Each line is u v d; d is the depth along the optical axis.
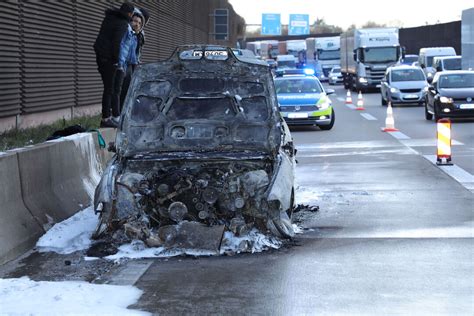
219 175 8.66
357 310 6.20
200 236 8.19
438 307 6.24
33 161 9.02
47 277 7.36
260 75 9.45
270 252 8.20
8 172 8.29
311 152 17.92
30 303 6.26
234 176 8.53
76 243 8.51
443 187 12.39
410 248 8.30
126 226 8.30
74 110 19.19
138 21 14.20
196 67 9.41
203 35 55.38
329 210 10.62
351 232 9.17
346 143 19.77
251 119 9.26
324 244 8.56
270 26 94.88
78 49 19.19
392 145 18.92
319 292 6.72
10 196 8.34
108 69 13.31
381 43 48.47
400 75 35.53
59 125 15.12
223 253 8.11
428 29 76.25
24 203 8.70
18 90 14.88
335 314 6.11
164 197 8.42
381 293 6.66
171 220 8.51
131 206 8.38
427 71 54.12
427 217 10.00
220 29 52.41
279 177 8.52
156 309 6.28
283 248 8.37
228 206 8.43
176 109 9.33
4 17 13.93
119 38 13.16
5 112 14.18
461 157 16.12
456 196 11.52
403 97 34.34
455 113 24.97
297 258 7.93
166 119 9.25
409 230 9.23
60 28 17.67
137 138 9.16
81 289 6.71
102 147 12.12
